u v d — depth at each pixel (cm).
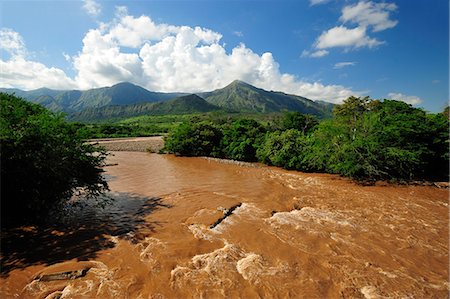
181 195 1452
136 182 1786
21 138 875
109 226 1009
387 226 1076
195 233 962
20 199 938
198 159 3075
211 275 709
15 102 1134
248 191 1569
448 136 2022
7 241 872
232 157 3111
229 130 3312
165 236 933
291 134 2544
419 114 2092
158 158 3108
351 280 708
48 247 839
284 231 1002
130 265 747
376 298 641
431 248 898
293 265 770
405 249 887
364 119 2033
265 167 2536
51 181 967
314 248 875
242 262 776
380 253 856
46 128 976
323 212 1226
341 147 1966
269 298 632
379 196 1523
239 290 655
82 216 1112
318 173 2230
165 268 736
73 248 834
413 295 655
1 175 866
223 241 907
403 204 1377
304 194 1534
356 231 1020
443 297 650
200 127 3466
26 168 885
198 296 631
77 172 1108
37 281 668
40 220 1033
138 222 1055
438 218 1178
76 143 1141
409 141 1955
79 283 667
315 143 2275
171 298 623
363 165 1862
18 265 734
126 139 5381
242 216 1151
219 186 1691
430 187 1758
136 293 638
